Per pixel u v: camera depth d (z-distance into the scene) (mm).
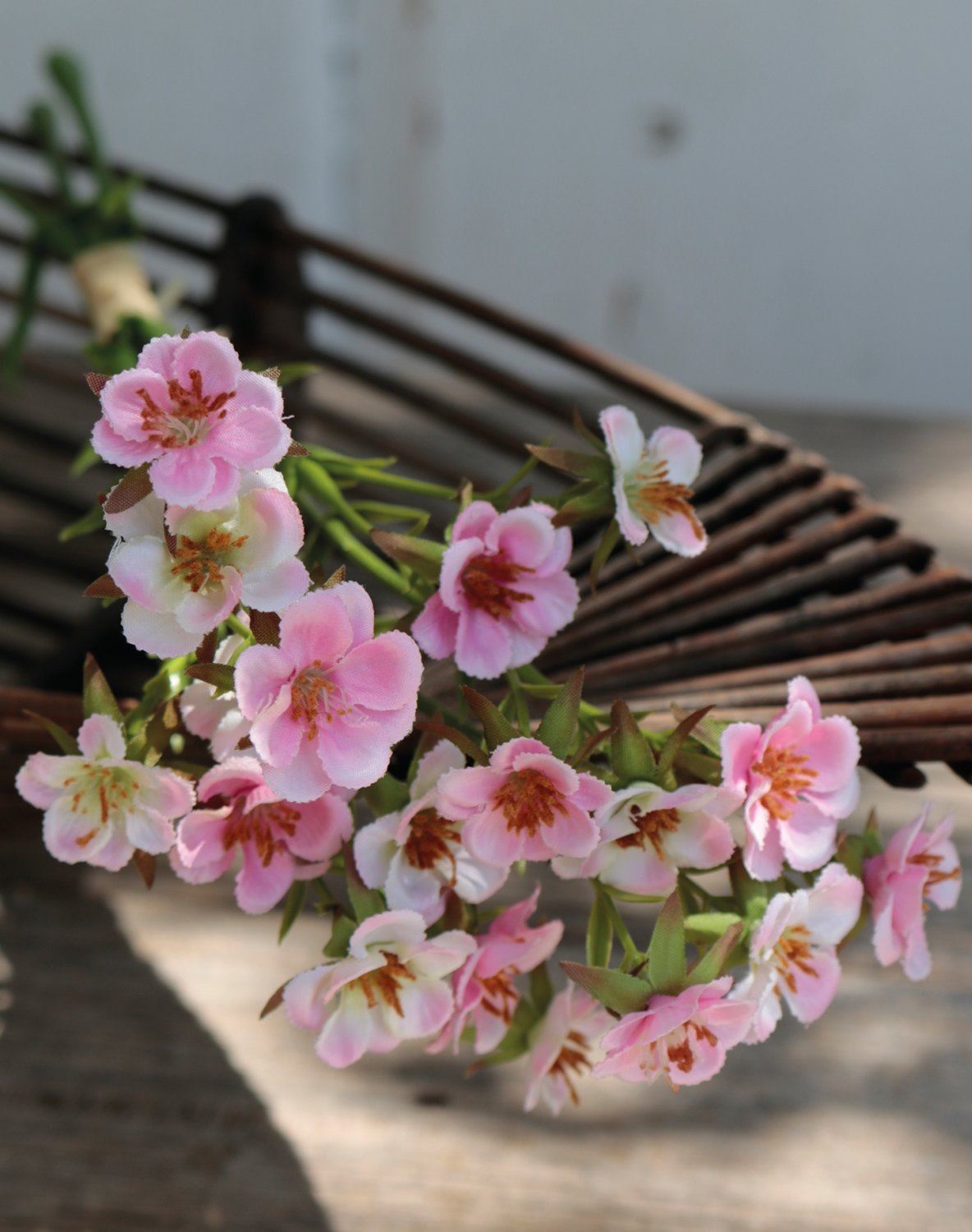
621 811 448
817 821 459
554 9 1275
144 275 681
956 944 656
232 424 430
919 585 552
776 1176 581
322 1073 609
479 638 454
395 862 449
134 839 451
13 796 565
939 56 1231
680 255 1356
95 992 630
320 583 446
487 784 440
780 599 561
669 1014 439
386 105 1338
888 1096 604
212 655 441
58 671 654
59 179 723
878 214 1306
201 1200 572
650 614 562
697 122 1299
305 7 1299
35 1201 570
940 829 477
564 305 1395
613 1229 567
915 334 1353
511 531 455
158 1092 601
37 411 1078
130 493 431
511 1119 597
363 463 496
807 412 1179
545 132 1327
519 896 659
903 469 1064
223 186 1376
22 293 723
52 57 712
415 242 1392
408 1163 583
